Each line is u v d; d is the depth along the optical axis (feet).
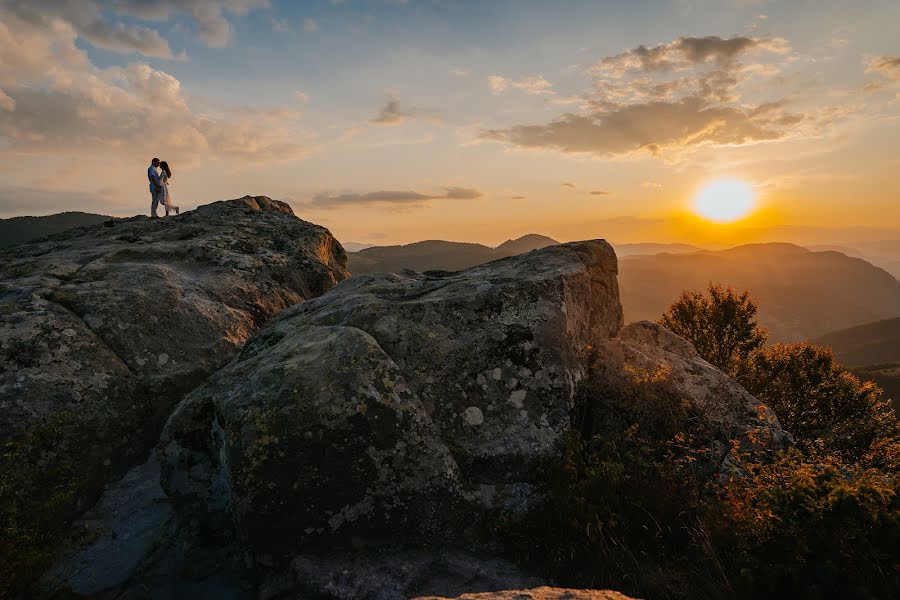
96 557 17.78
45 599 15.28
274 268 42.29
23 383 22.31
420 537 16.34
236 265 40.55
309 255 46.85
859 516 12.65
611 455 19.26
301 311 28.60
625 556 15.66
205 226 49.80
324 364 17.92
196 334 30.68
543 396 20.62
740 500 15.98
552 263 26.71
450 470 17.10
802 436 42.47
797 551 13.00
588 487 16.96
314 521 15.78
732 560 14.78
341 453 16.10
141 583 16.38
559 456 19.03
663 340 29.37
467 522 16.89
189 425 19.42
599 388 23.08
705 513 16.48
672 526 16.88
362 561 15.64
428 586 14.84
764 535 13.96
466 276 28.66
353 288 30.42
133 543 18.49
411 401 17.70
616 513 16.67
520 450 18.92
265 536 15.60
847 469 18.66
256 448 15.81
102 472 22.75
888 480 15.06
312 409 16.44
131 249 39.32
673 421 21.21
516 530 16.85
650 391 22.35
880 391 43.83
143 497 21.67
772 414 23.34
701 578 14.53
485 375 20.77
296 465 15.81
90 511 20.99
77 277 32.83
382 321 22.09
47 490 20.30
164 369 27.99
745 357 53.36
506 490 18.08
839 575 12.28
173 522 18.92
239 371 20.54
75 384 23.61
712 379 24.56
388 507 16.21
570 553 15.85
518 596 11.57
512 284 23.52
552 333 21.93
